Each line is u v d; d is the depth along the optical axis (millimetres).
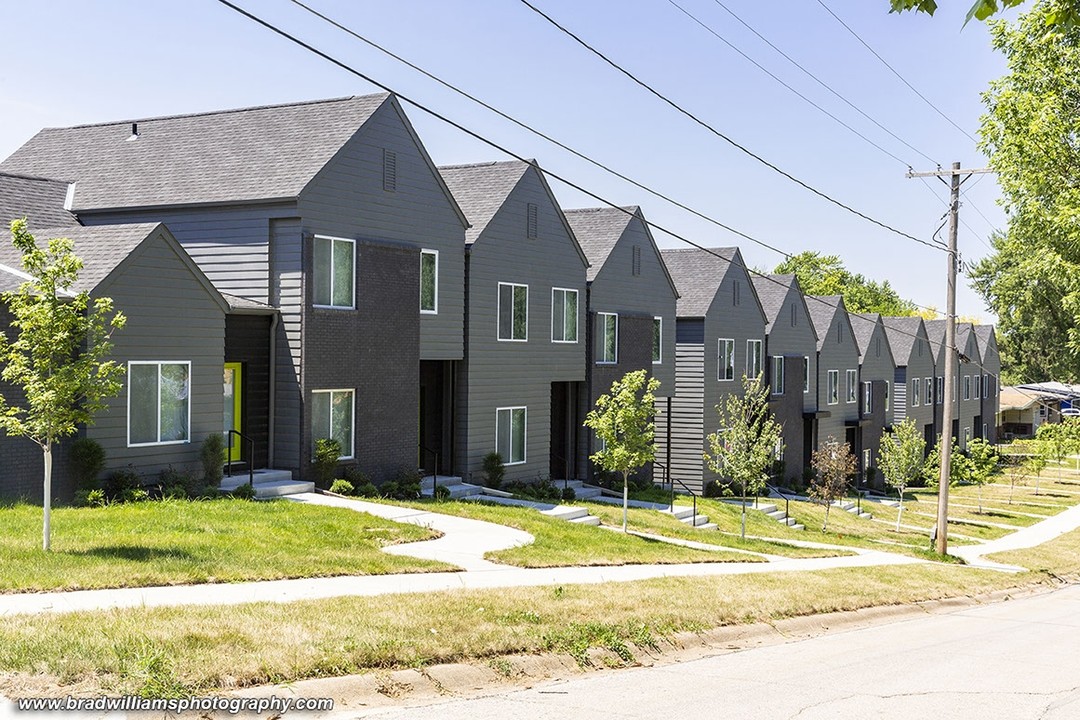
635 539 22422
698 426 40500
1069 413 88688
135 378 19500
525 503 26688
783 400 46781
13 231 13617
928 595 20234
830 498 36188
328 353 23516
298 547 15820
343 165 23891
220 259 23547
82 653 8500
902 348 62844
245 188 23297
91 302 18281
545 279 31672
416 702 9016
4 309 17391
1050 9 8820
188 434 20609
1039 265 32406
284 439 23141
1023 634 16234
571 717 8719
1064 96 29406
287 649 9336
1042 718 9672
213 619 10117
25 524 15375
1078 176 28516
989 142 30891
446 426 28766
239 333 22562
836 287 109000
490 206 29766
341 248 23953
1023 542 37156
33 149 28469
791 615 15500
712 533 27391
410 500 24500
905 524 40906
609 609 13188
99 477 18844
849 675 11406
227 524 17031
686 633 13000
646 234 37094
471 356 28578
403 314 25766
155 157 25906
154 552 13953
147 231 19672
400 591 13125
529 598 13125
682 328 40938
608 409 24344
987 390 80375
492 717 8586
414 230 26344
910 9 6988
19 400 17703
